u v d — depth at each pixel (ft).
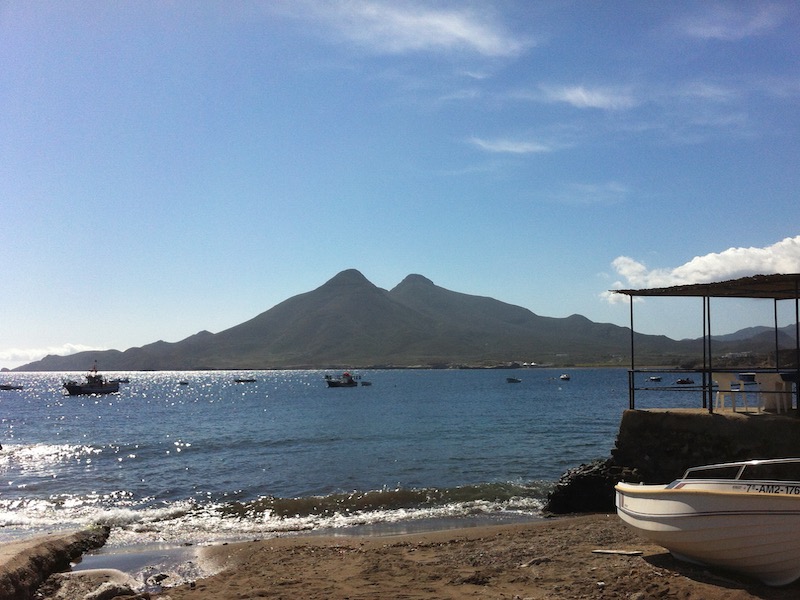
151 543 53.62
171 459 111.75
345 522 61.26
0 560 39.58
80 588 39.32
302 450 119.34
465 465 94.79
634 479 60.59
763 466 52.29
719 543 34.68
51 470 100.68
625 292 62.49
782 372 57.82
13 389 579.89
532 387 439.63
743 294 65.62
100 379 453.17
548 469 90.27
